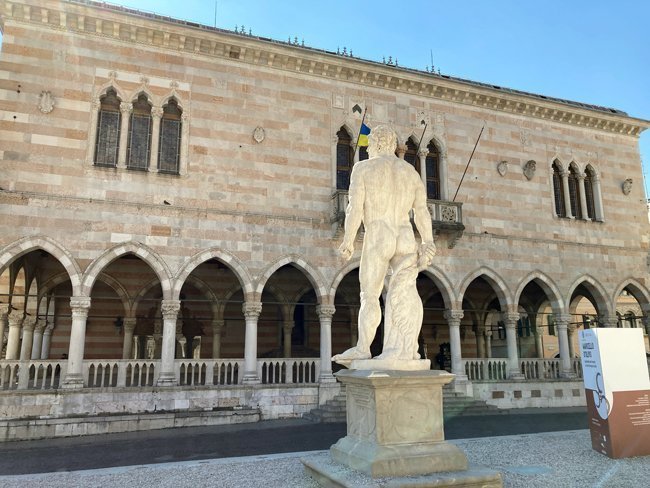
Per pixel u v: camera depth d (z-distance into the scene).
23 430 17.80
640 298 31.03
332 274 24.12
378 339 30.16
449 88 27.75
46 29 21.78
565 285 28.45
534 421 21.05
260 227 23.39
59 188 20.83
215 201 22.97
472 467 7.91
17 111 20.84
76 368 19.69
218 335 27.20
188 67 23.64
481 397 25.33
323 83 25.84
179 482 9.33
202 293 29.39
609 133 31.97
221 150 23.47
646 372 12.05
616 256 30.19
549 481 9.20
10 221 19.95
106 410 19.59
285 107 24.89
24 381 19.19
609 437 11.53
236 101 24.11
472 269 26.56
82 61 22.09
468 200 27.36
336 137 25.52
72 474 10.19
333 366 30.59
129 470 10.41
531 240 28.19
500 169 28.31
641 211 31.69
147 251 21.52
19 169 20.45
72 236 20.64
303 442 15.75
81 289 20.33
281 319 30.61
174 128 23.30
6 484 9.48
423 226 9.34
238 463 10.85
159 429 19.20
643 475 9.81
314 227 24.27
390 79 26.73
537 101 29.33
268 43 24.28
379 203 9.06
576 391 27.23
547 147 29.98
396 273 8.89
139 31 22.78
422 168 26.88
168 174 22.50
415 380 7.82
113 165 21.98
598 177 30.92
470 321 34.56
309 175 24.66
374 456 7.43
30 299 26.23
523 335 39.19
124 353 25.84
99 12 21.88
